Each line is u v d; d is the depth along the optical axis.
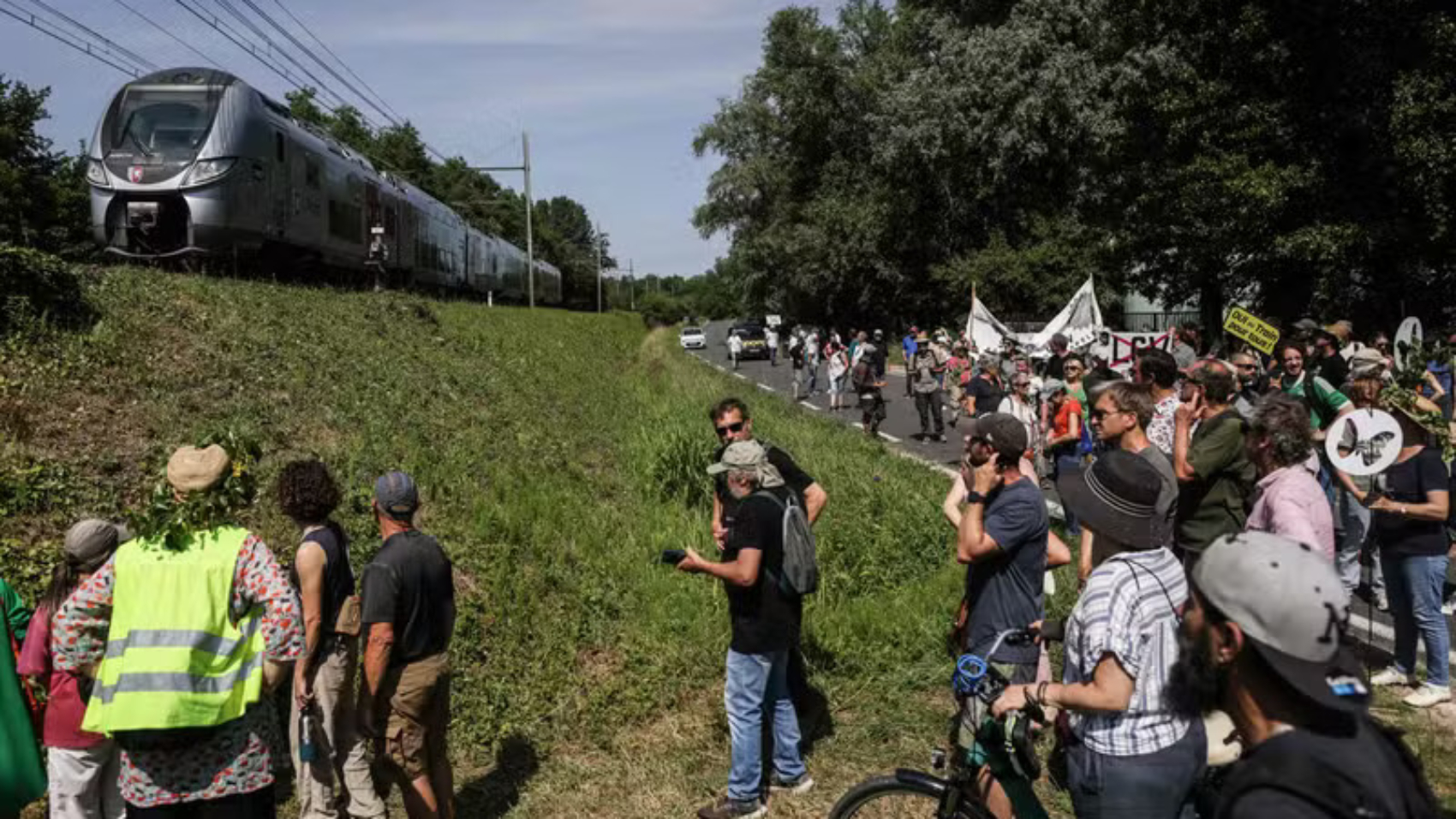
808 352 27.81
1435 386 9.84
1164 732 2.80
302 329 12.67
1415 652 5.91
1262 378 9.40
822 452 12.96
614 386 20.83
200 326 11.04
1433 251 21.34
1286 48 22.20
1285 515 4.44
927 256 48.28
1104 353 18.50
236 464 3.72
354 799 4.39
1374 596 7.58
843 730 5.71
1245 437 5.05
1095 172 35.56
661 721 5.97
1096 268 34.56
